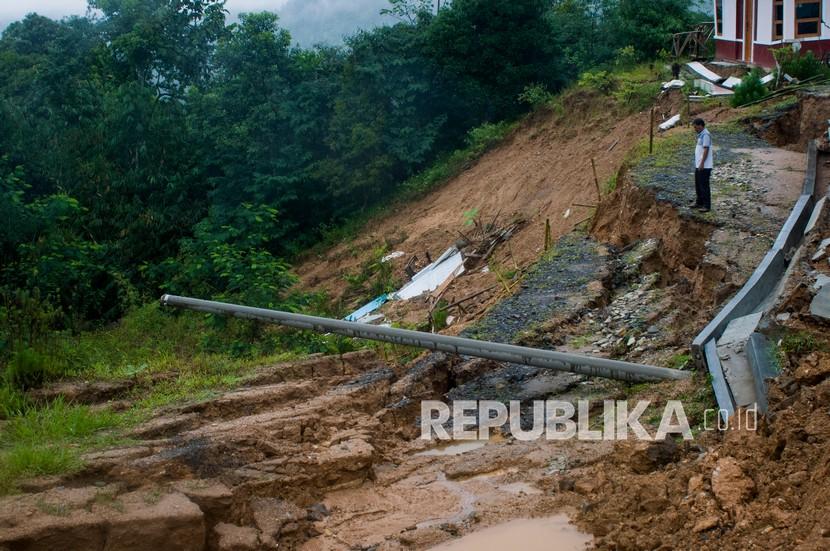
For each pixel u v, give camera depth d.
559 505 7.79
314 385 10.91
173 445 8.46
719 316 10.74
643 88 28.92
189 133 34.94
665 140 21.38
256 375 11.34
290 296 16.42
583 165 27.20
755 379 8.97
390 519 7.97
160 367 12.10
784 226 13.76
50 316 13.22
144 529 6.86
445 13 35.53
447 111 37.03
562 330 13.09
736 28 29.55
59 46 44.72
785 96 23.56
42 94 34.56
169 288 19.30
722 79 27.20
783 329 9.73
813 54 24.83
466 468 8.90
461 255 25.42
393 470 9.17
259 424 9.17
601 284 14.77
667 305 13.23
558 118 31.31
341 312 22.83
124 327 18.22
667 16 35.66
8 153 29.25
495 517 7.74
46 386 10.93
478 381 11.53
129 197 32.47
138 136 33.59
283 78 36.59
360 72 34.78
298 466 8.40
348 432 9.45
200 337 15.64
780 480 6.48
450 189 32.84
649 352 11.69
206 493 7.48
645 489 7.20
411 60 35.47
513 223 26.64
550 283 15.15
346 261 31.50
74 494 7.21
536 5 35.56
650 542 6.59
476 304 20.58
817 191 16.05
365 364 12.29
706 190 15.53
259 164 34.72
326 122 35.59
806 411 7.16
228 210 33.25
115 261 27.42
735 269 13.16
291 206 36.06
